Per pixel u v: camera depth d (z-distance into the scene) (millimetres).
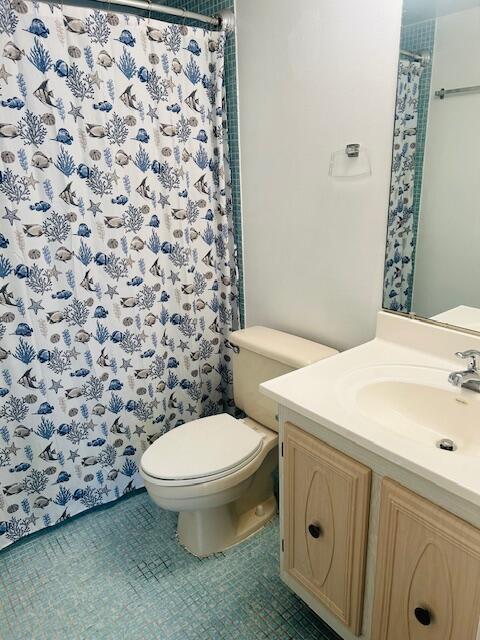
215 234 2096
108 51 1596
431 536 972
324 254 1716
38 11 1441
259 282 2061
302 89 1624
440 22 1223
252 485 1893
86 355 1811
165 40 1719
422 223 1403
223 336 2260
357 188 1538
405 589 1070
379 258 1530
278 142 1771
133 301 1879
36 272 1622
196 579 1640
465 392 1205
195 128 1896
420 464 923
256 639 1426
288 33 1613
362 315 1639
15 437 1723
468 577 921
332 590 1289
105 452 1966
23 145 1508
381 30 1347
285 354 1681
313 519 1284
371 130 1448
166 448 1669
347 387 1267
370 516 1127
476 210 1282
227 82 1915
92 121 1618
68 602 1562
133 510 2010
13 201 1529
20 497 1788
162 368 2049
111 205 1729
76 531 1890
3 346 1620
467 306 1360
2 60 1422
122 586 1618
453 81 1238
